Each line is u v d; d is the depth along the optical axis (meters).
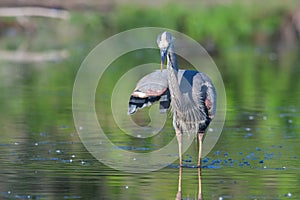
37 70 22.91
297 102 17.34
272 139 13.07
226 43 29.53
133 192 9.63
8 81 20.53
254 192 9.62
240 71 22.91
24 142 12.73
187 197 9.40
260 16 31.23
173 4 31.36
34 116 15.29
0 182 10.09
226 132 13.76
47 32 29.73
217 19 30.16
